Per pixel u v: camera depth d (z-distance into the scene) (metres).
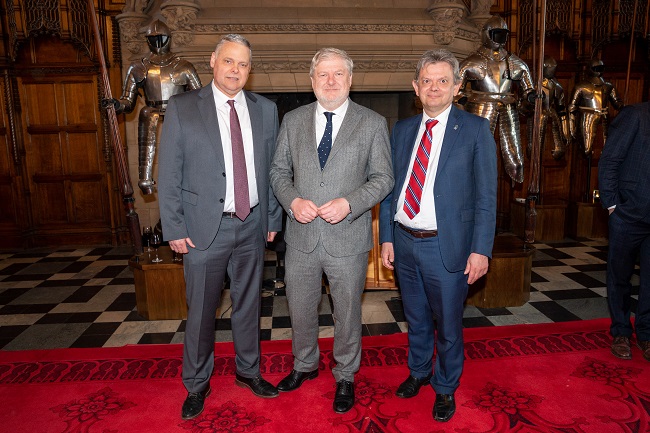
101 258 5.21
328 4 4.88
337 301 2.19
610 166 2.60
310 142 2.15
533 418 2.14
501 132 3.82
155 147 3.71
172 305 3.48
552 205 5.75
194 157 2.09
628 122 2.53
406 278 2.23
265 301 3.87
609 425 2.08
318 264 2.18
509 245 3.78
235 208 2.13
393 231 2.29
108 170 5.62
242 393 2.38
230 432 2.07
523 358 2.70
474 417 2.15
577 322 3.23
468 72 3.61
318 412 2.21
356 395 2.35
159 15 4.88
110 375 2.61
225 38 2.08
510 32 5.73
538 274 4.45
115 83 5.48
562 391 2.35
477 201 2.05
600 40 5.70
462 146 2.04
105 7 5.36
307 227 2.16
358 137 2.12
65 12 5.20
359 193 2.06
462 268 2.05
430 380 2.26
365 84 4.99
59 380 2.55
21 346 3.06
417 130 2.19
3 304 3.85
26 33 5.25
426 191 2.08
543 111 4.69
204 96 2.14
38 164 5.63
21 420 2.18
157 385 2.49
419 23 4.86
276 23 4.73
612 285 2.70
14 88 5.42
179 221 2.09
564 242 5.71
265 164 2.23
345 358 2.24
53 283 4.38
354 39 4.85
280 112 5.87
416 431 2.06
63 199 5.72
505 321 3.32
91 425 2.14
